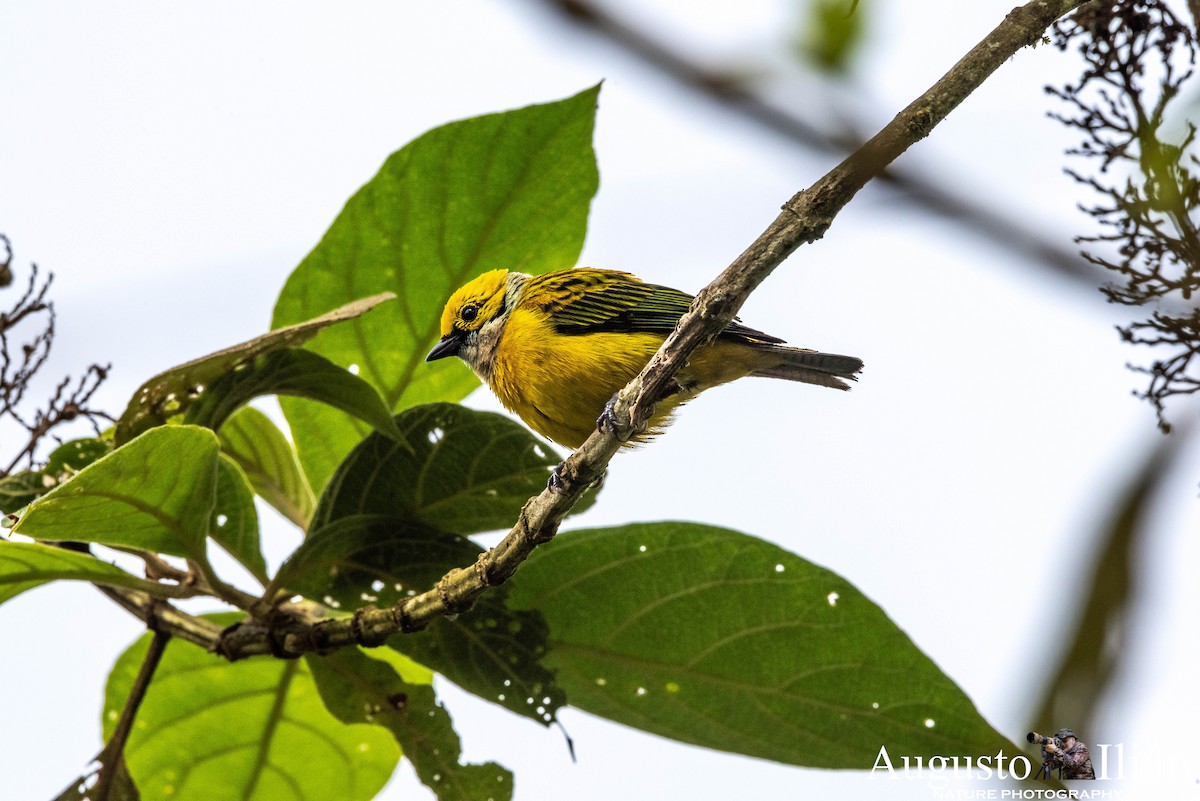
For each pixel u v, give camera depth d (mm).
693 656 7672
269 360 7320
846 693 7449
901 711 7367
